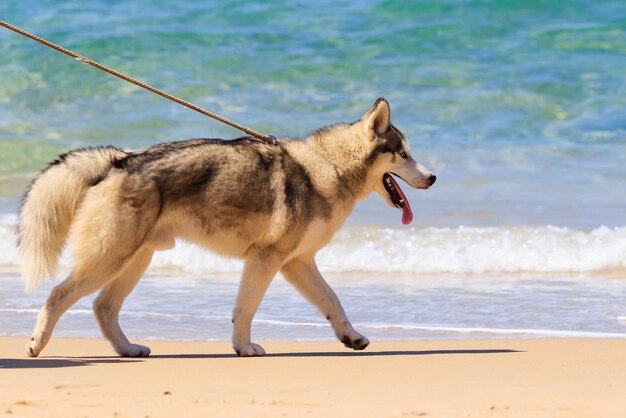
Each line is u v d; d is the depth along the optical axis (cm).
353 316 1202
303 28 2886
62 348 987
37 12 2970
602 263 1537
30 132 2336
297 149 994
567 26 2875
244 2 2981
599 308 1240
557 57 2756
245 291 959
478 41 2836
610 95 2544
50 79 2616
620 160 2177
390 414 655
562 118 2431
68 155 931
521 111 2462
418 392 747
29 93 2553
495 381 800
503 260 1549
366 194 1034
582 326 1130
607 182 2023
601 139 2306
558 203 1875
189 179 934
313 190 985
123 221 906
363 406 686
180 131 2339
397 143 1032
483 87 2588
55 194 913
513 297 1317
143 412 659
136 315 1193
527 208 1841
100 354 953
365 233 1653
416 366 880
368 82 2633
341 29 2875
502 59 2747
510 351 964
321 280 1011
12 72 2642
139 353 948
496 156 2189
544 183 2017
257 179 956
